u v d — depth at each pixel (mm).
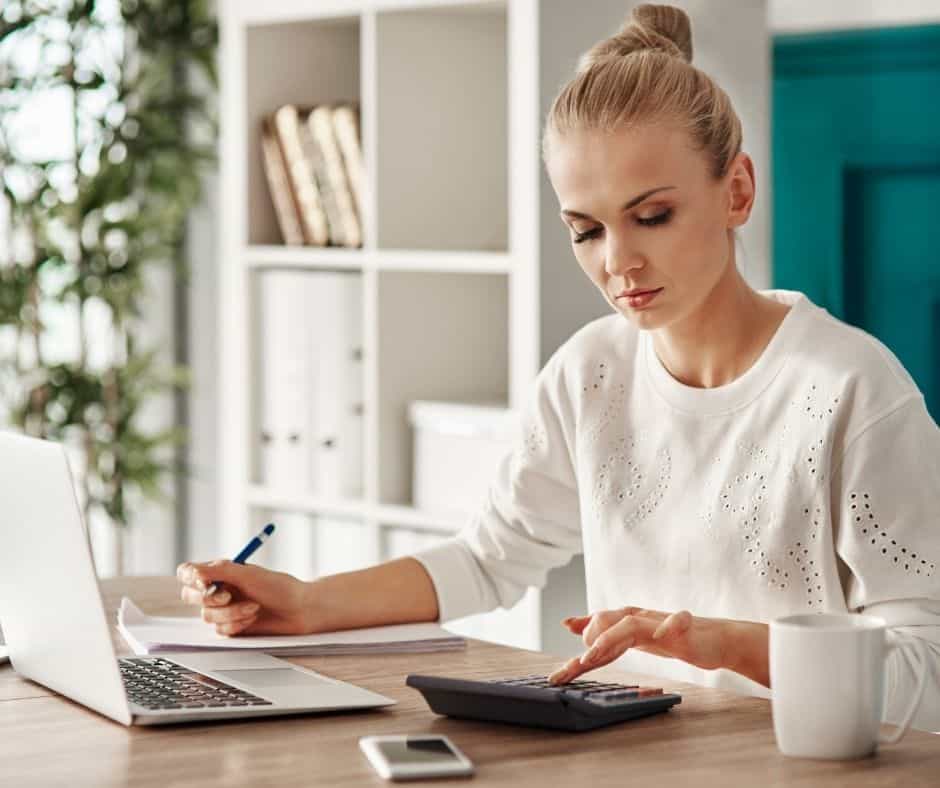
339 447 3141
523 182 2664
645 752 1201
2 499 1490
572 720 1255
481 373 3166
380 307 3020
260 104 3324
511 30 2666
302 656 1594
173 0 3859
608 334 1826
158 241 3943
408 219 3049
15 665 1536
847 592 1597
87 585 1290
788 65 2789
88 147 3863
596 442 1782
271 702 1333
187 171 3889
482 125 3141
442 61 3074
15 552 1469
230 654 1571
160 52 3908
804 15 2756
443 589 1778
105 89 3844
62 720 1323
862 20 2672
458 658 1587
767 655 1343
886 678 1359
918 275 2629
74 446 4012
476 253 2816
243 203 3320
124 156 3854
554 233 2662
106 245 3912
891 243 2668
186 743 1234
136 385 3973
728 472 1649
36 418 3844
